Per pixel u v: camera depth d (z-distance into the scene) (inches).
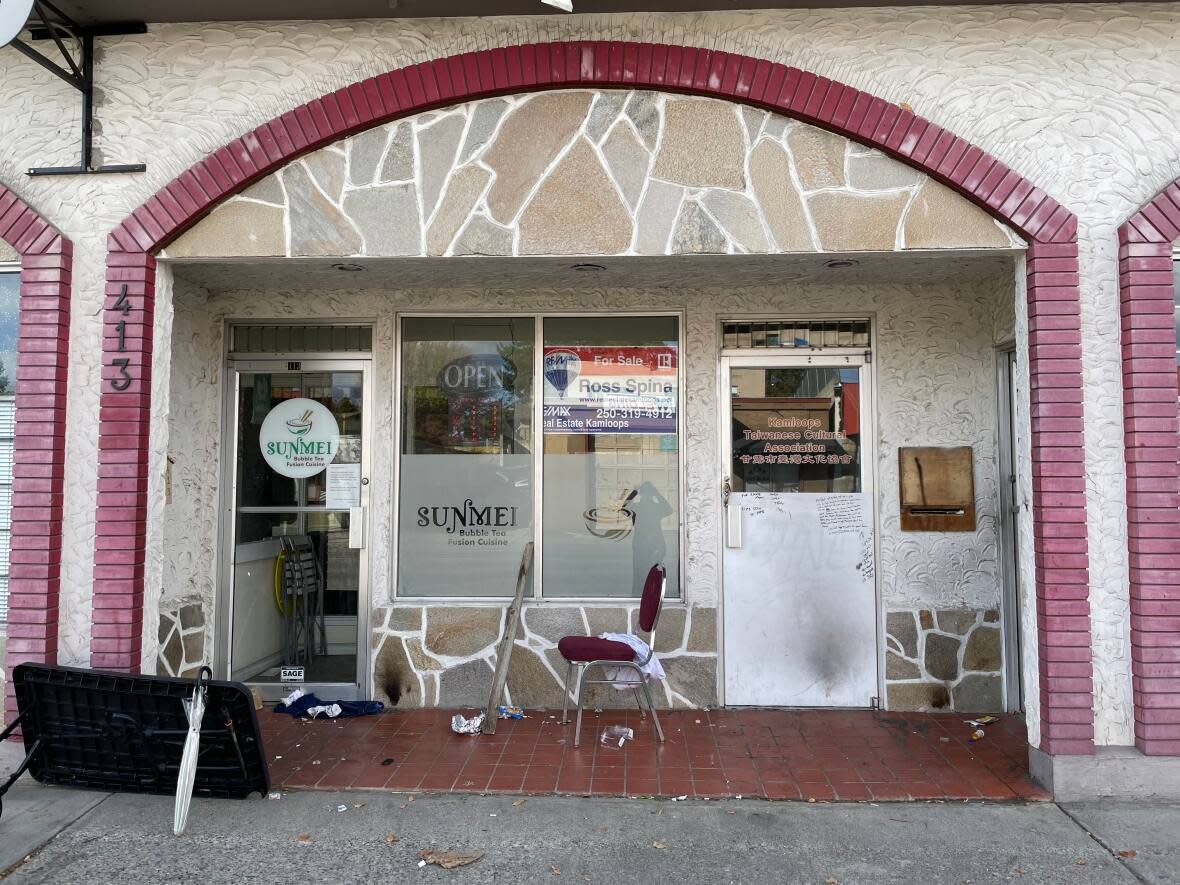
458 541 200.1
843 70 153.3
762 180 153.4
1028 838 129.0
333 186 156.7
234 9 153.5
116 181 158.1
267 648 203.9
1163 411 143.6
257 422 204.8
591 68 153.0
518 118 155.6
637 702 191.3
